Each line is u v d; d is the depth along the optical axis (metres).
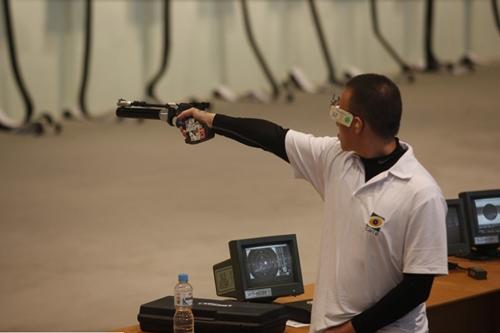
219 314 6.08
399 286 5.24
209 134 6.04
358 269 5.38
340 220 5.46
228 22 25.70
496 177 15.04
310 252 11.49
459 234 7.90
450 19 30.77
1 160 18.28
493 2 29.72
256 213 13.68
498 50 31.89
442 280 7.43
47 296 10.24
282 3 26.67
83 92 22.52
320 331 5.49
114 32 23.64
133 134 21.09
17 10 21.98
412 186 5.24
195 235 12.55
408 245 5.23
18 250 12.06
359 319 5.31
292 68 27.16
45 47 22.58
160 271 11.01
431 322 6.92
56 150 19.28
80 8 23.03
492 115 21.09
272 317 6.12
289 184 15.58
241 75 26.17
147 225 13.17
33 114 22.41
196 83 25.34
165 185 15.78
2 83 21.92
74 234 12.79
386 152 5.41
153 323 6.30
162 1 24.41
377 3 28.80
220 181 15.96
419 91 25.23
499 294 7.26
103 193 15.28
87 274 10.99
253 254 6.65
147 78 24.44
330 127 20.80
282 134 5.89
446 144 17.89
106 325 9.29
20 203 14.67
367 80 5.33
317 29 25.89
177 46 24.81
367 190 5.37
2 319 9.49
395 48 29.39
